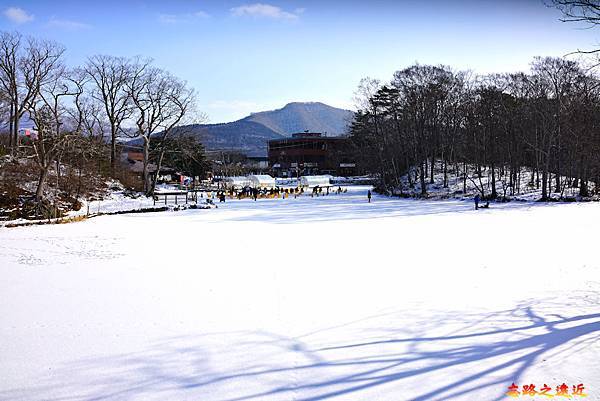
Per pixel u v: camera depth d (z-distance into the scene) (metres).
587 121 42.50
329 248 21.14
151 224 31.64
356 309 11.78
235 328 10.48
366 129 78.69
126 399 7.28
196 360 8.73
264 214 38.97
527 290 13.09
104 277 15.66
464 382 7.51
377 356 8.71
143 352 9.15
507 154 63.62
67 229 28.62
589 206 39.06
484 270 15.84
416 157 66.94
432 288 13.67
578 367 7.82
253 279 15.23
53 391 7.57
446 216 34.66
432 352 8.80
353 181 95.06
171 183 79.62
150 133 56.78
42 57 44.72
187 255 19.69
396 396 7.16
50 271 16.66
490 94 55.81
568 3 13.70
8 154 43.56
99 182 51.16
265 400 7.16
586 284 13.55
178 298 13.02
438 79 64.12
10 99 47.06
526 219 30.95
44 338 9.94
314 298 12.86
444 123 69.62
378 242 22.64
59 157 39.84
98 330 10.43
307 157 121.81
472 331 9.87
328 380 7.79
